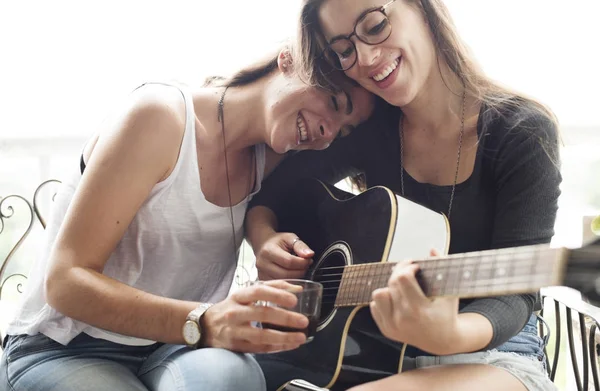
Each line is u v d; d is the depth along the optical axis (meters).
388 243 1.47
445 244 1.45
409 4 1.56
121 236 1.50
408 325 1.20
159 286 1.62
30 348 1.54
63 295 1.43
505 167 1.54
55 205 1.63
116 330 1.44
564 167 2.58
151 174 1.51
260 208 1.80
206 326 1.39
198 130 1.62
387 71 1.56
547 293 1.84
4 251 2.90
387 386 1.36
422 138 1.67
